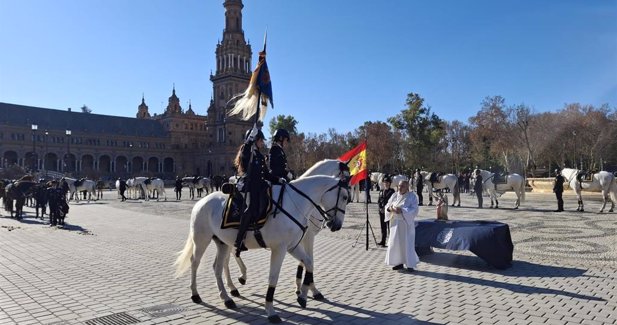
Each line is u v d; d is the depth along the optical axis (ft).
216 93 432.66
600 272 33.65
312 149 333.21
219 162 423.23
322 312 24.72
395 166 279.08
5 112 386.93
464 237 35.68
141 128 469.16
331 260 40.01
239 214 24.35
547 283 30.60
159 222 75.31
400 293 28.55
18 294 28.55
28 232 61.36
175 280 32.58
